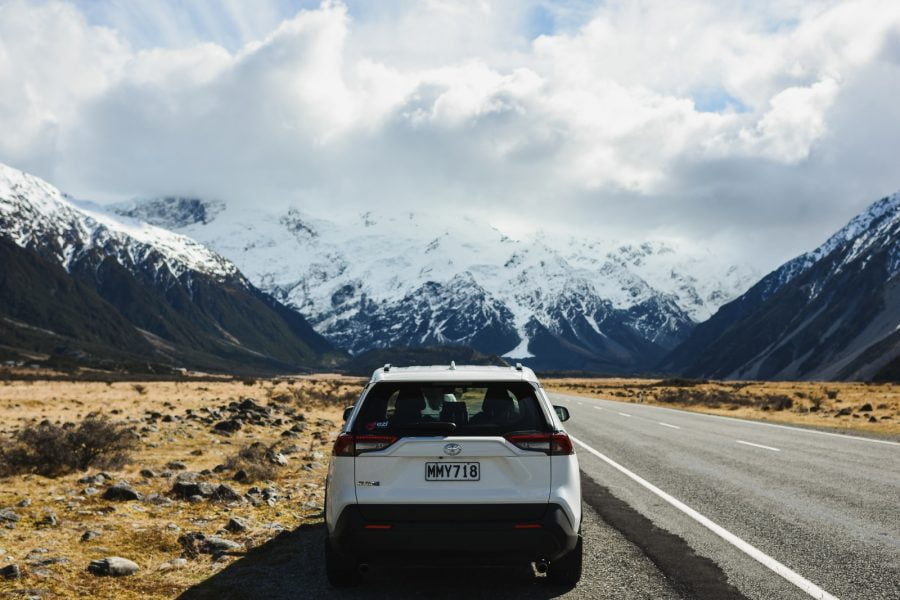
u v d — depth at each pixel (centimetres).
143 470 1288
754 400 4991
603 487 1195
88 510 966
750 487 1188
